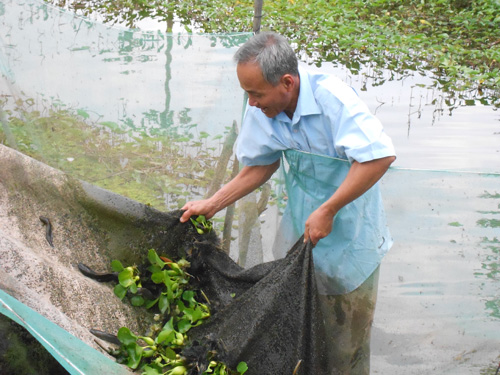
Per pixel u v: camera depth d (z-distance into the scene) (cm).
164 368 294
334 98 281
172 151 466
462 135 652
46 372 277
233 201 339
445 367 313
